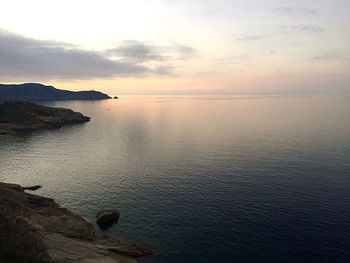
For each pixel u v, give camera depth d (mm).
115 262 36125
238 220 51375
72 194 67250
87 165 92062
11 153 110688
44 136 149750
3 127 163000
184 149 109625
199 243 44844
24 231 29109
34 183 76125
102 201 62531
